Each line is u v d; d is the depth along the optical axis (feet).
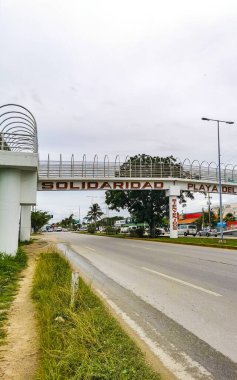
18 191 53.47
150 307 23.95
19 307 24.14
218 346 16.56
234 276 36.11
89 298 23.43
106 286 31.99
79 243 107.86
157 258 56.44
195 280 34.01
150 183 124.06
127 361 13.20
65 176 113.29
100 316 19.13
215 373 13.88
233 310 22.57
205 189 135.54
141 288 30.78
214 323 19.98
